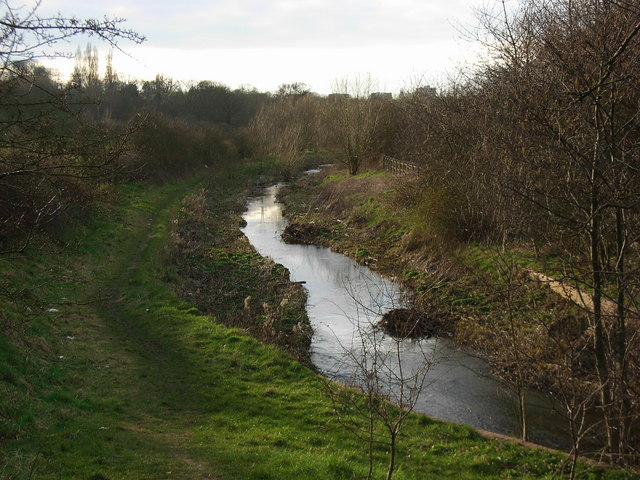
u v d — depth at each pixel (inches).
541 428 521.0
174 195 1712.6
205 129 2389.3
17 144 325.1
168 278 905.5
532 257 738.2
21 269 747.4
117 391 513.7
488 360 656.4
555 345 559.5
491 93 607.2
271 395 530.0
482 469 412.2
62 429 400.2
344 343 714.2
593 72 383.2
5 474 303.0
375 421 486.9
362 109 2031.3
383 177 1676.9
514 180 449.4
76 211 1050.1
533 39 455.8
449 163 994.1
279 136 2551.7
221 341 656.4
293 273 1045.2
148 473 345.4
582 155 386.9
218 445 411.8
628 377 443.2
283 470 362.6
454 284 863.7
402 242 1095.6
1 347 495.2
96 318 711.7
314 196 1797.5
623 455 404.8
